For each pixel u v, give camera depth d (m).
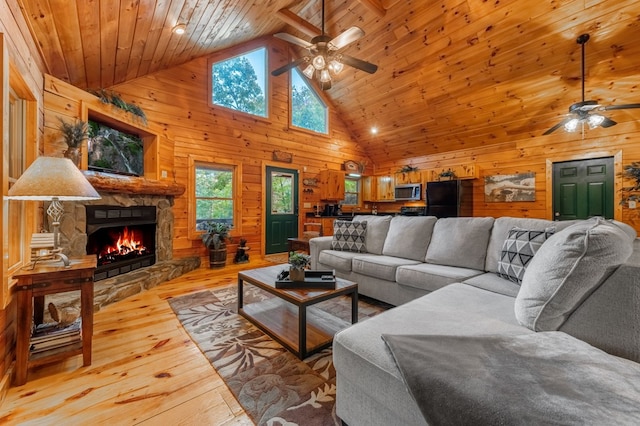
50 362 1.67
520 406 0.70
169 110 4.25
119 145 3.44
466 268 2.49
